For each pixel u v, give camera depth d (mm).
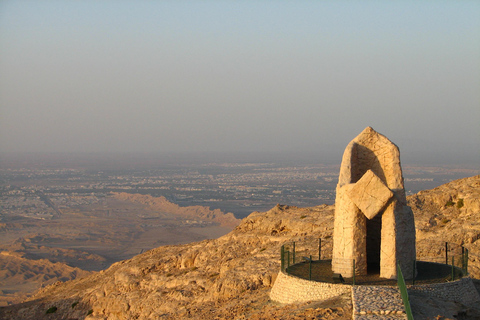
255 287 32531
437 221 39562
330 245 36500
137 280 43031
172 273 42719
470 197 40469
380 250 26594
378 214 24516
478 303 23609
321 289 23844
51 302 47719
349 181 25312
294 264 28219
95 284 49062
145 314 37000
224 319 26297
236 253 42062
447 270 26000
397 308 20078
